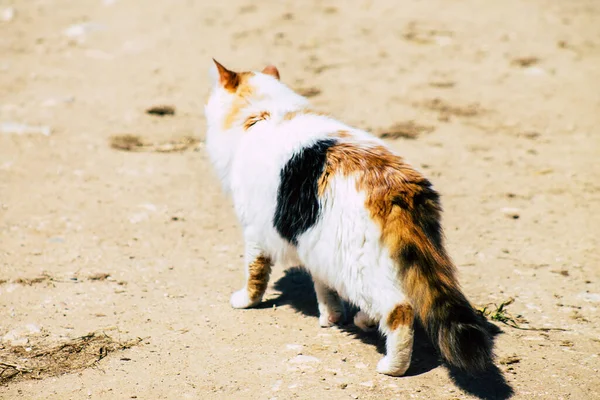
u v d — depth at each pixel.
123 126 9.91
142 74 11.73
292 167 4.80
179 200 7.93
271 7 14.85
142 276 6.29
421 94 11.16
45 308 5.66
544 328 5.40
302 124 5.11
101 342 5.17
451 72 12.04
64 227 7.18
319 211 4.60
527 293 5.97
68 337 5.23
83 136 9.55
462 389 4.56
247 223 5.36
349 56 12.59
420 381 4.64
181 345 5.15
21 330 5.30
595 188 8.26
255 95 5.55
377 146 4.80
